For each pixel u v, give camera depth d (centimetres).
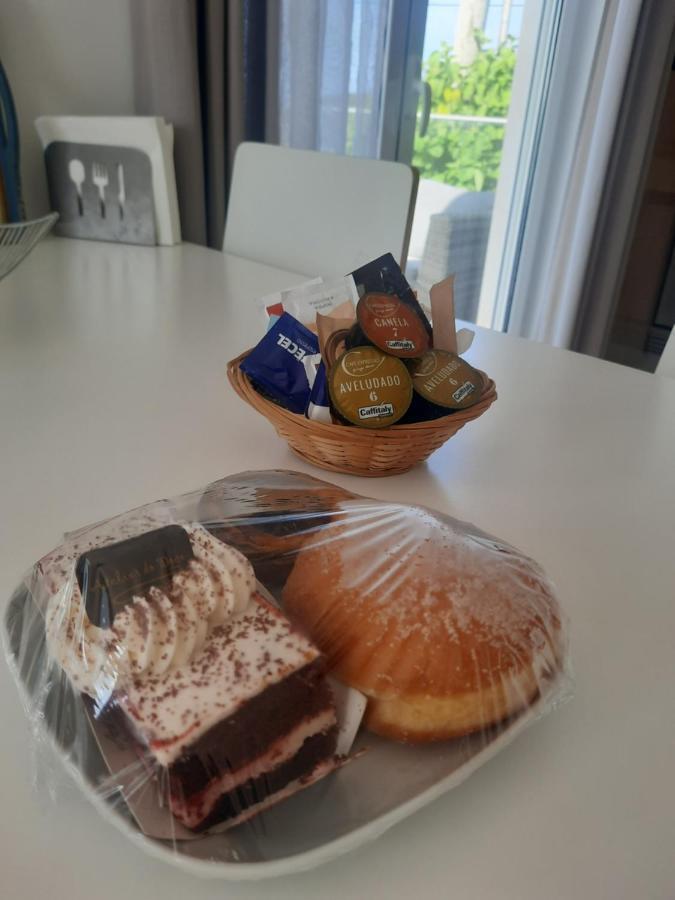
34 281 113
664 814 31
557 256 201
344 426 54
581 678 38
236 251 143
